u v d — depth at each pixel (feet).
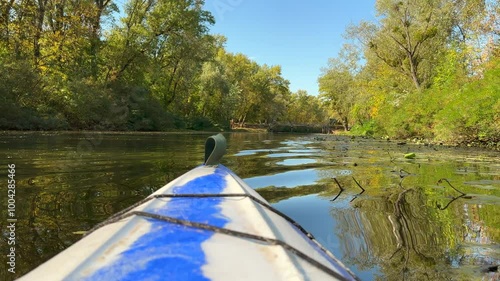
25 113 47.26
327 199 10.82
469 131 38.29
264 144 39.93
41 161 17.69
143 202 5.65
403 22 70.33
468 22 62.08
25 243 6.73
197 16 80.18
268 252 3.67
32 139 32.89
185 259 3.39
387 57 77.66
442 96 49.60
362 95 87.97
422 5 67.21
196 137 51.16
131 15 76.33
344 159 22.58
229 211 5.17
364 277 5.63
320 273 3.37
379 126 70.74
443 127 41.60
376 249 6.81
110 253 3.47
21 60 50.39
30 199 9.98
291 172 16.22
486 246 6.90
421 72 73.15
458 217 8.90
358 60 102.12
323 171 16.66
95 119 60.70
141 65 77.25
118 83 72.59
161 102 95.20
